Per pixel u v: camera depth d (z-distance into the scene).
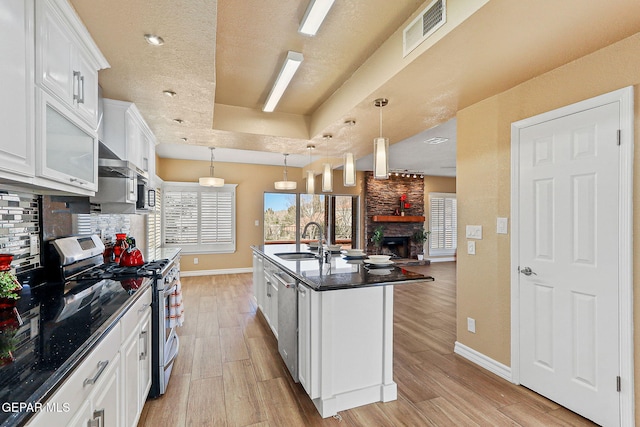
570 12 1.44
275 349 3.02
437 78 2.17
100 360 1.21
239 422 1.95
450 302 4.74
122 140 2.63
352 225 8.45
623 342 1.77
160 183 6.22
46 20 1.36
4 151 1.11
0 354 0.99
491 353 2.58
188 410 2.07
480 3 1.40
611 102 1.79
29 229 1.83
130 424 1.63
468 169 2.79
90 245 2.40
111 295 1.69
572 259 2.02
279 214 7.48
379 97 2.49
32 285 1.84
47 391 0.81
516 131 2.36
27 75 1.25
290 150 4.46
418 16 1.84
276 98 3.00
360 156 4.91
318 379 2.03
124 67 2.06
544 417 1.99
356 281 2.06
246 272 7.04
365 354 2.14
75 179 1.65
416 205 8.75
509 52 1.82
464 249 2.85
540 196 2.21
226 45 2.28
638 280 1.71
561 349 2.09
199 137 3.70
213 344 3.13
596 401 1.90
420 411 2.06
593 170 1.90
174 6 1.49
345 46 2.29
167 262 2.65
